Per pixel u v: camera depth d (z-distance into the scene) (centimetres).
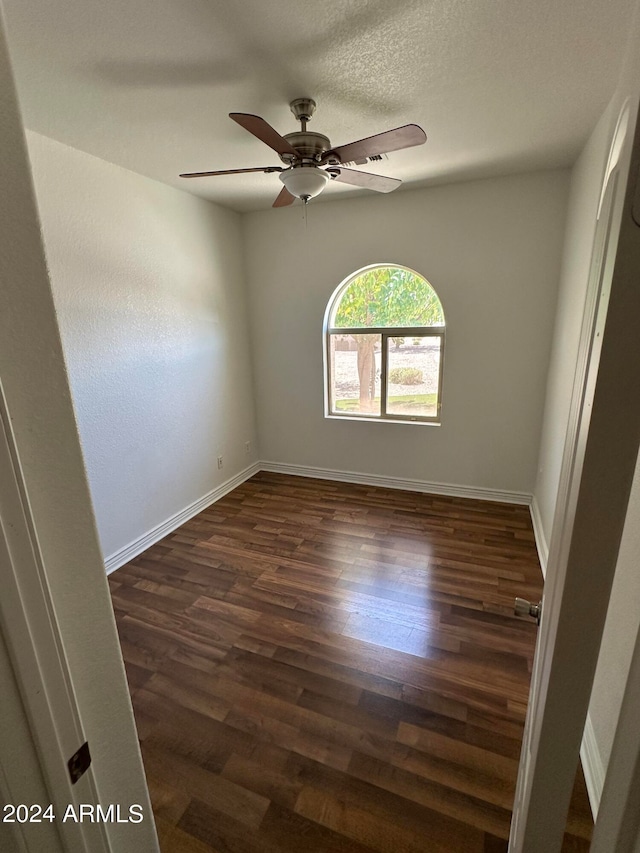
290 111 198
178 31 142
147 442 306
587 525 55
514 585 253
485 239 321
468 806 139
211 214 352
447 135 230
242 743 162
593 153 220
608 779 62
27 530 53
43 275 54
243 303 405
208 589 256
